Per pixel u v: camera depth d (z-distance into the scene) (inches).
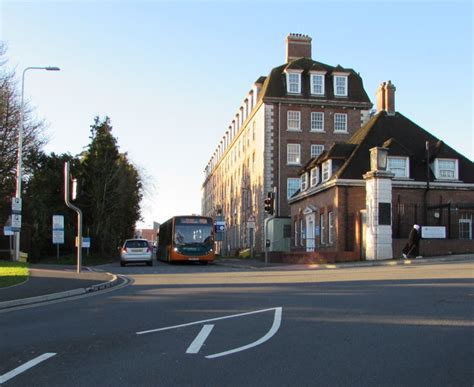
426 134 1448.1
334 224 1272.1
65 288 604.4
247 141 2260.1
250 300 483.5
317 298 482.6
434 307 413.1
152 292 579.8
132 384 232.1
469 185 1301.7
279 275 803.4
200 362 267.4
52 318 418.9
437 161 1321.4
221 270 1039.0
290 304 450.0
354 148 1379.2
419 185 1279.5
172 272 964.6
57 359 278.7
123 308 459.8
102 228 1892.2
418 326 345.1
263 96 1920.5
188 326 361.7
